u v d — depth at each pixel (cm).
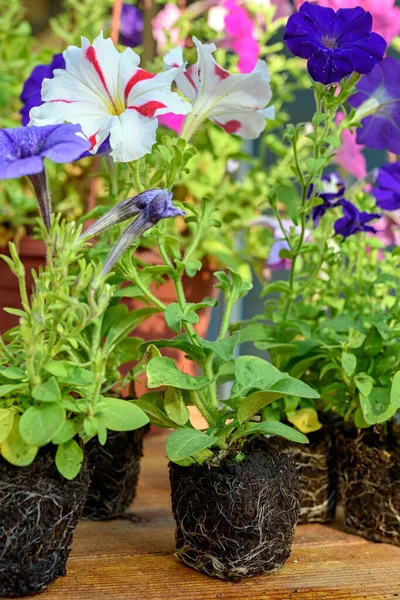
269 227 146
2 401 72
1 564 70
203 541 79
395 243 141
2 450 69
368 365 101
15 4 157
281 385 80
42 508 71
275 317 106
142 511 106
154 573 80
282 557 82
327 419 106
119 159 73
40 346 72
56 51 154
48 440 66
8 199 138
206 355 82
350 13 86
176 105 73
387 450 95
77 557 85
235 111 92
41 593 74
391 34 132
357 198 117
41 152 67
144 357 85
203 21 161
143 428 105
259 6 147
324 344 99
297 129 94
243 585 78
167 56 89
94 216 104
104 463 99
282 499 80
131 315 99
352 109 94
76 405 71
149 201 73
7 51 154
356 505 98
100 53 75
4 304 129
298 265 136
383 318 102
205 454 80
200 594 75
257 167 156
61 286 71
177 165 83
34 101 104
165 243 92
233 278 84
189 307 83
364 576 83
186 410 84
